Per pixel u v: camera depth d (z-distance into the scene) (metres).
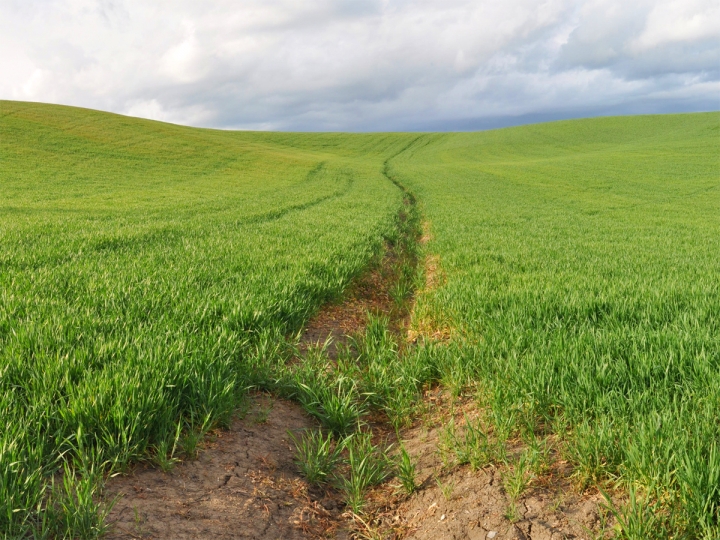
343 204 24.70
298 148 86.56
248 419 4.13
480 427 3.87
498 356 4.86
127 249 10.58
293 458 3.78
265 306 6.18
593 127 97.62
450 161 70.00
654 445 2.92
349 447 3.72
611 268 9.59
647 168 51.91
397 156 79.00
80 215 18.34
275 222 16.83
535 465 3.19
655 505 2.67
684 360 4.14
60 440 3.12
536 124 109.31
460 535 2.84
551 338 5.08
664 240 15.22
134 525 2.71
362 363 5.71
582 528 2.70
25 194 28.05
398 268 11.70
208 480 3.26
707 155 58.69
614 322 5.61
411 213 24.48
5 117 56.75
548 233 16.89
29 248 9.98
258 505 3.14
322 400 4.55
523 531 2.76
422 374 5.05
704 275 8.68
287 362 5.43
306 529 3.05
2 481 2.55
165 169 45.56
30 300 5.71
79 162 43.91
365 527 3.13
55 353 4.14
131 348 4.28
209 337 4.91
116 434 3.29
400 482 3.50
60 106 71.06
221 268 8.49
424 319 7.08
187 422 3.72
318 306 7.34
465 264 10.30
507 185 41.56
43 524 2.44
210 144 63.38
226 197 28.42
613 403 3.58
